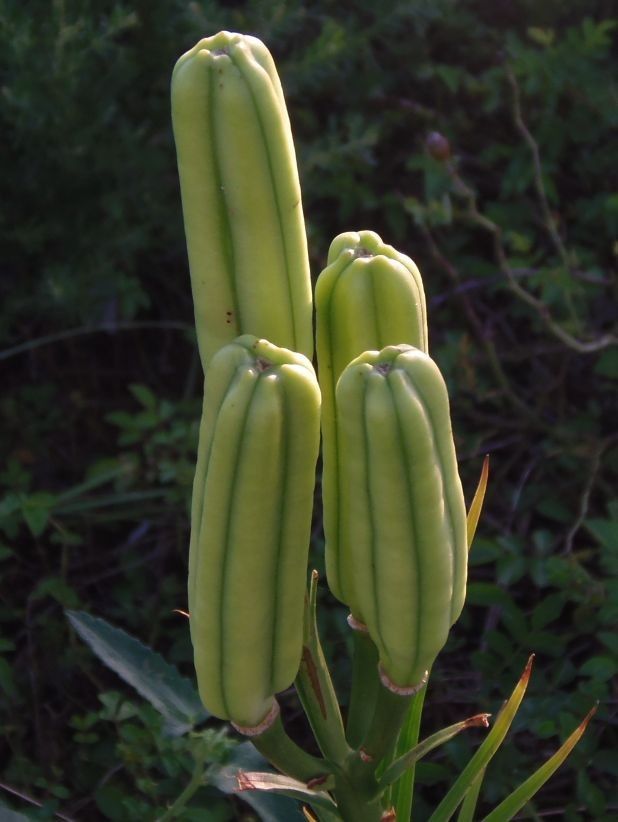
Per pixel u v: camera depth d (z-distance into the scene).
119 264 0.87
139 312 0.91
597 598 0.61
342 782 0.36
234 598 0.31
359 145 0.80
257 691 0.32
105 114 0.77
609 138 0.89
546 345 0.84
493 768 0.58
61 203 0.80
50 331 0.86
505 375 0.84
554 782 0.61
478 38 0.91
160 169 0.80
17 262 0.82
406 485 0.30
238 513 0.30
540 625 0.60
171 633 0.70
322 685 0.35
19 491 0.73
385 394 0.30
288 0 0.80
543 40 0.83
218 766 0.45
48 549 0.77
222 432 0.30
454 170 0.69
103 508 0.78
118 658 0.46
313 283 0.82
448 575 0.31
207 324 0.33
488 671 0.61
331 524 0.34
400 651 0.32
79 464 0.84
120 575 0.77
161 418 0.73
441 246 0.86
